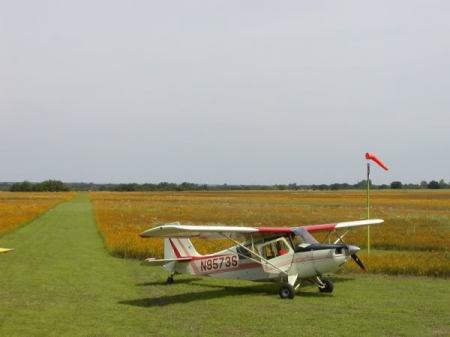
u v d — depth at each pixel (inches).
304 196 5575.8
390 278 688.4
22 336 407.8
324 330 429.7
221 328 434.9
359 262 605.6
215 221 1752.0
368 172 829.2
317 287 621.9
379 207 2893.7
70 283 640.4
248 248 601.0
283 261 578.2
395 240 1111.0
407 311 497.7
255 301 545.3
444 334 418.0
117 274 712.4
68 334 414.3
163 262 615.5
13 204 2915.8
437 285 636.1
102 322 451.8
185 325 443.8
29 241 1123.3
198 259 630.5
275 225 1589.6
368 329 432.8
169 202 3604.8
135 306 516.7
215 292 594.2
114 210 2340.1
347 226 663.8
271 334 417.7
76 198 4626.0
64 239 1172.5
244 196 5610.2
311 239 589.0
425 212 2364.7
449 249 1022.4
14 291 586.2
